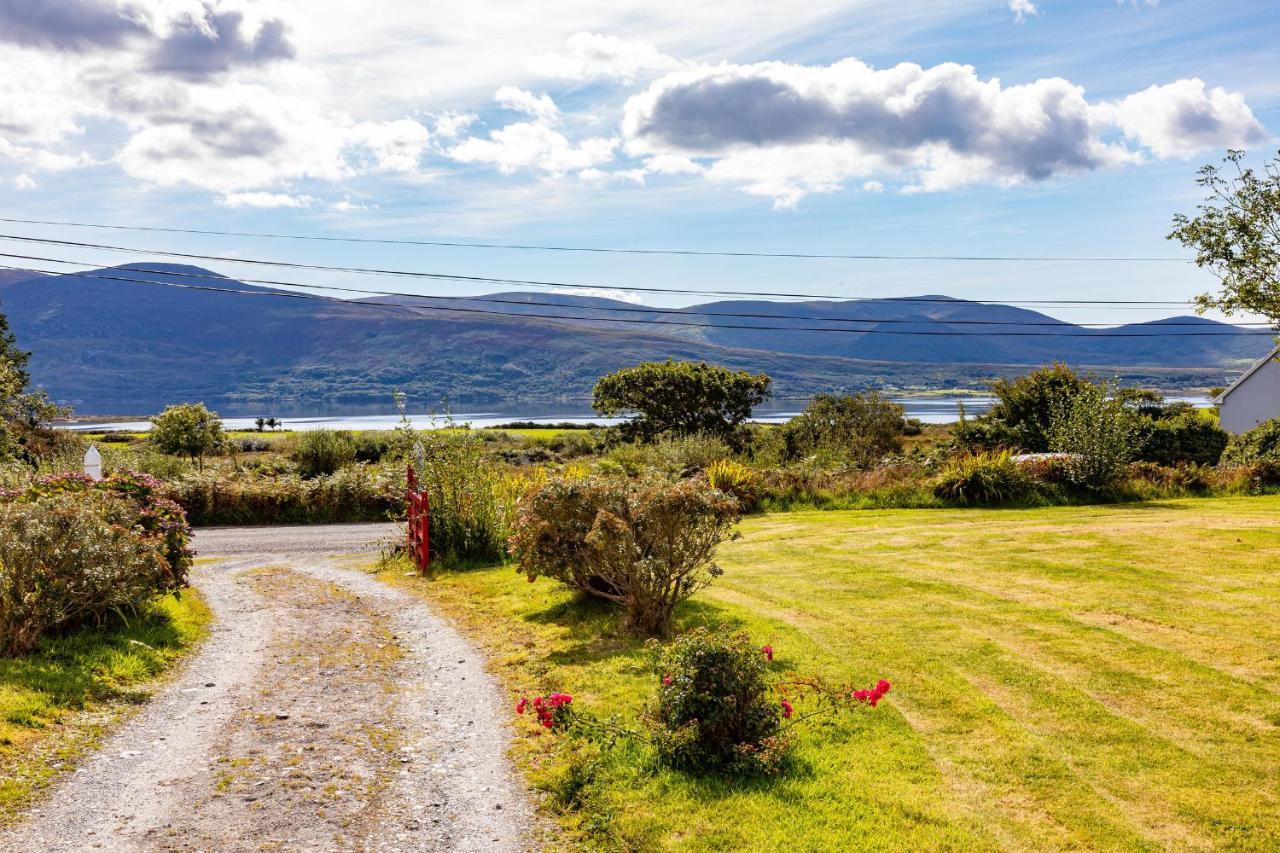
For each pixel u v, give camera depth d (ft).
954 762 18.61
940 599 32.81
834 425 115.03
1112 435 66.95
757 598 34.35
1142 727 20.04
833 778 17.93
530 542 30.94
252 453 144.25
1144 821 15.99
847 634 28.30
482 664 27.84
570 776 18.35
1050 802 16.78
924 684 23.26
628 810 16.84
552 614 33.88
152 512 34.45
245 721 22.45
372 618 35.45
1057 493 66.85
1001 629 28.25
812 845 15.28
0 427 89.25
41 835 15.61
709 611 32.09
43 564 26.73
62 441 106.22
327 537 63.67
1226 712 20.67
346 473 77.00
